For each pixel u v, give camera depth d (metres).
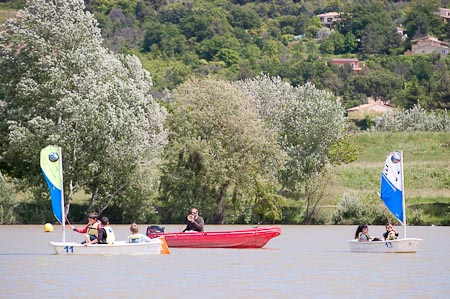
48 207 184.50
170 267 87.19
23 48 181.62
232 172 187.00
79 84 175.88
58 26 180.38
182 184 186.88
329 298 66.94
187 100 192.25
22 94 176.88
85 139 175.00
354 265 90.62
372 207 189.75
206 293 69.12
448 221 188.50
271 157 193.38
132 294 68.38
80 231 101.94
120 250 98.50
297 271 84.88
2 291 69.88
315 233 154.12
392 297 67.50
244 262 93.00
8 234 145.25
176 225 182.50
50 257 97.12
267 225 187.38
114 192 181.12
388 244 105.00
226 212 191.38
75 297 66.75
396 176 105.56
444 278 79.44
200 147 185.62
